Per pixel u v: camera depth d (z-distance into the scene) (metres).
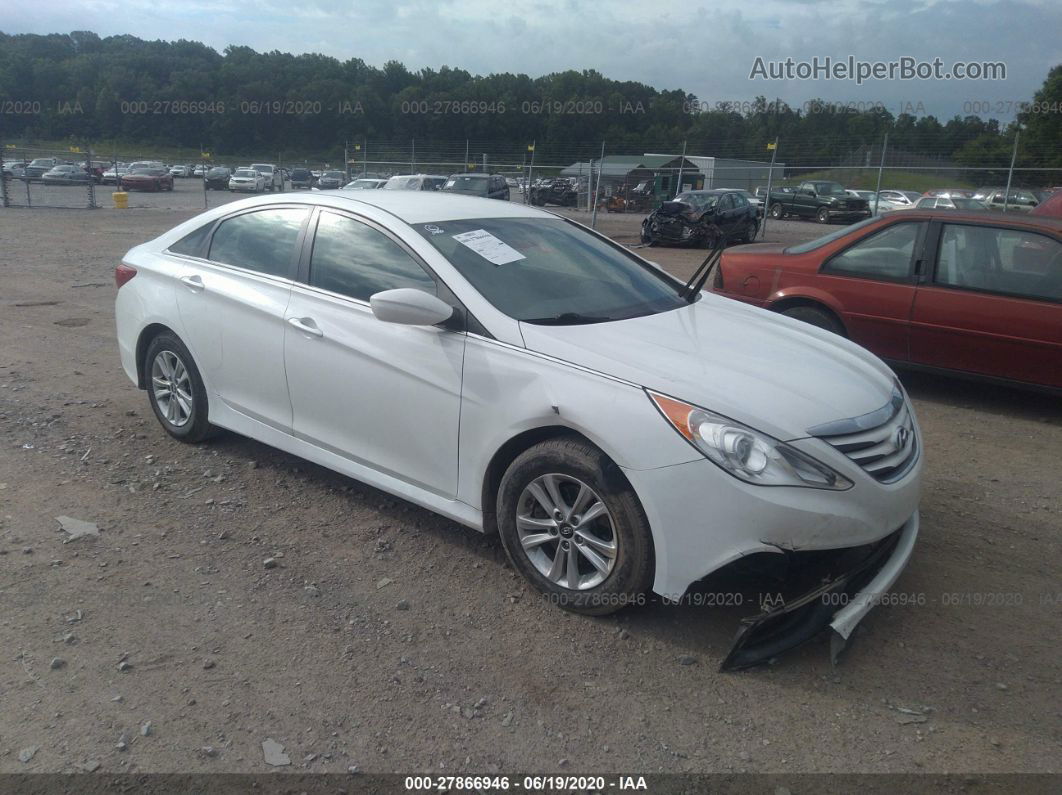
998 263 6.19
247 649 3.18
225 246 4.79
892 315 6.54
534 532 3.54
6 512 4.21
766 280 7.20
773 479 3.00
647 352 3.46
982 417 6.32
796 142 30.16
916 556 4.05
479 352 3.57
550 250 4.34
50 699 2.87
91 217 24.92
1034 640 3.37
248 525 4.16
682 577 3.13
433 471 3.79
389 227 4.07
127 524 4.13
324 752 2.69
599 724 2.85
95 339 8.10
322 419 4.21
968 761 2.71
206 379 4.81
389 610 3.47
